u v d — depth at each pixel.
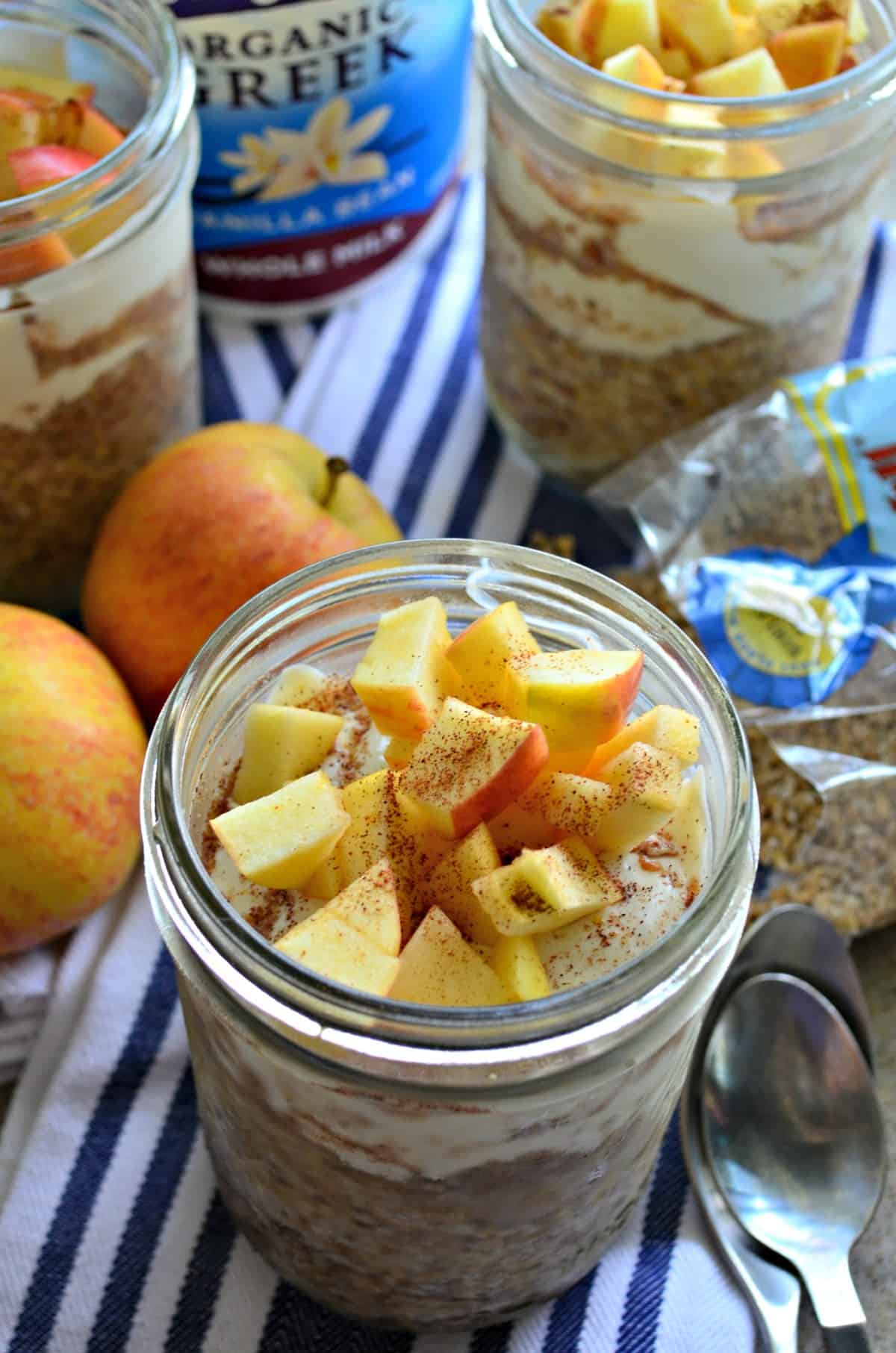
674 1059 0.36
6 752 0.41
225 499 0.44
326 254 0.53
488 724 0.34
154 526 0.44
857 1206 0.41
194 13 0.47
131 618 0.44
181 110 0.45
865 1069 0.42
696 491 0.48
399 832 0.35
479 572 0.38
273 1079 0.35
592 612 0.38
